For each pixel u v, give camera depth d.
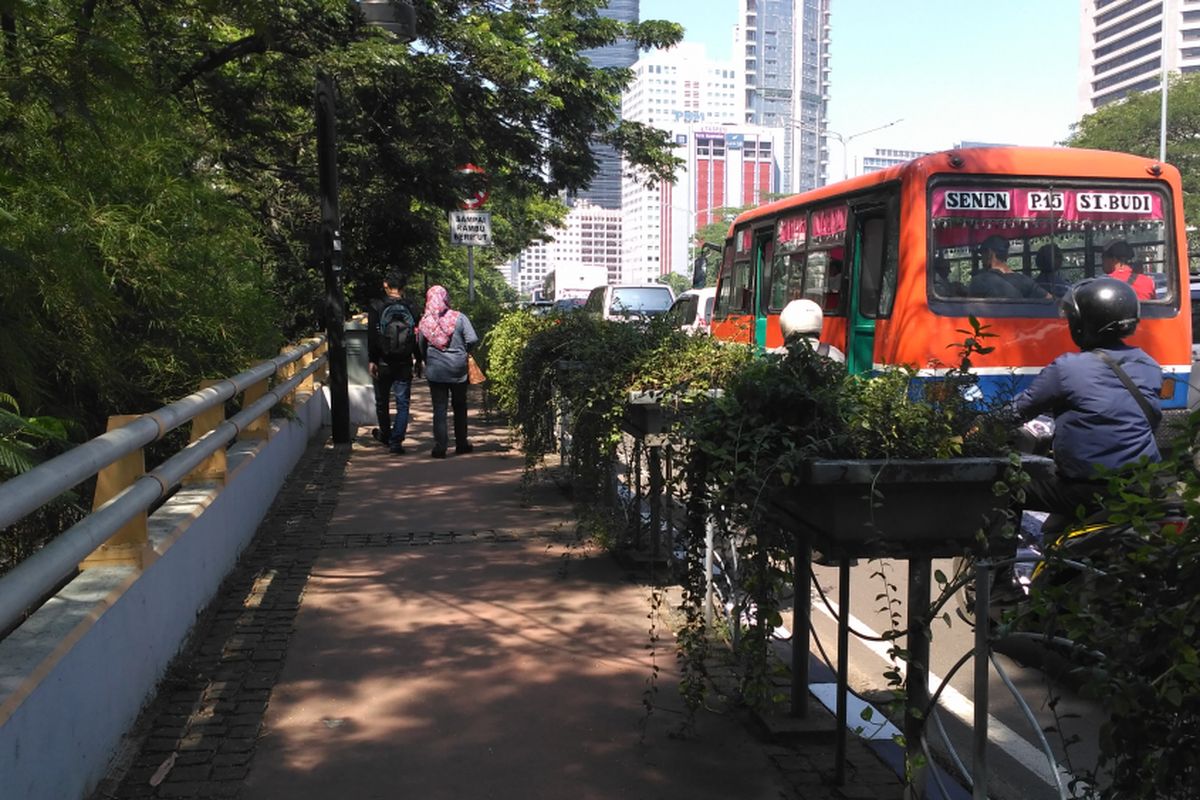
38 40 4.64
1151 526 2.40
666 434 4.96
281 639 5.49
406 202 18.84
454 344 11.77
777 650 5.61
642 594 6.32
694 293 22.53
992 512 3.45
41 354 4.94
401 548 7.49
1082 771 3.08
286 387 9.18
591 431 7.14
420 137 17.22
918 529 3.44
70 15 4.84
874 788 3.87
